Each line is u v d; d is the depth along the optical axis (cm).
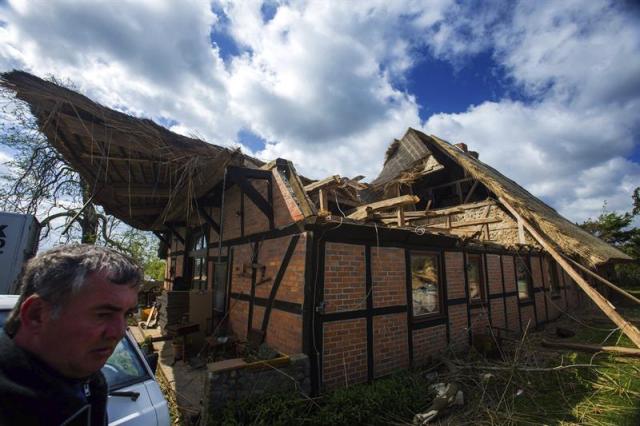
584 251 635
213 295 719
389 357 483
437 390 420
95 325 100
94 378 121
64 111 377
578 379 477
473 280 708
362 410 353
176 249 1109
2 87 338
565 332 756
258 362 356
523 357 550
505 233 1003
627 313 1138
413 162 1177
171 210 718
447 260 629
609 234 2486
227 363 354
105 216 1142
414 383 427
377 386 408
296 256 448
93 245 111
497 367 488
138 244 1345
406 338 514
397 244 534
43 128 409
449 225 848
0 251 416
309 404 361
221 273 702
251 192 511
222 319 629
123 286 107
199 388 436
